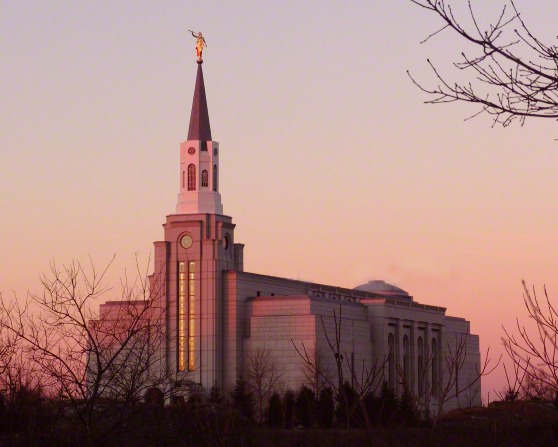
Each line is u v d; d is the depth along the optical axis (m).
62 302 75.69
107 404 78.81
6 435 74.56
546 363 51.81
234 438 81.56
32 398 73.94
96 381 73.75
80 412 73.31
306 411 178.12
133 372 76.31
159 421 74.75
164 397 77.31
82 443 71.62
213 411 77.25
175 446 73.69
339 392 57.31
